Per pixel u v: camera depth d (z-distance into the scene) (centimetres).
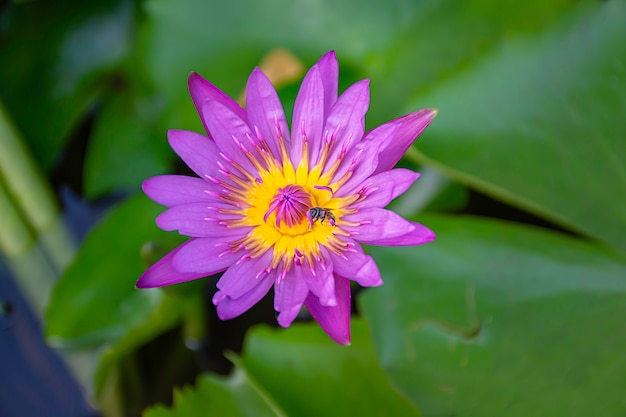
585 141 78
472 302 77
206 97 74
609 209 77
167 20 87
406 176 71
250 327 84
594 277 77
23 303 85
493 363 76
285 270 73
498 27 82
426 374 77
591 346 75
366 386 78
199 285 81
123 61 89
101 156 87
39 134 88
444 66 82
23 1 86
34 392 83
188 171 87
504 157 79
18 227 83
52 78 89
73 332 81
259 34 86
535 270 77
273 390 79
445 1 83
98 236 83
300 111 74
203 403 79
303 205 73
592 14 79
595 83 78
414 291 78
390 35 84
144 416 79
